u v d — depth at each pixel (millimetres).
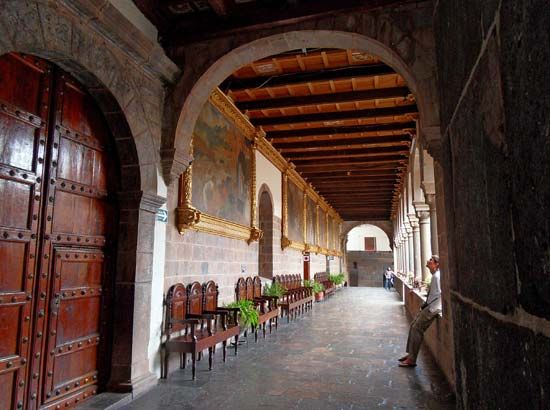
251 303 7355
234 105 7766
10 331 3271
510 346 687
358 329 8758
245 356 6156
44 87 3662
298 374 5141
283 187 12156
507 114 673
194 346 4961
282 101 8344
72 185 3959
